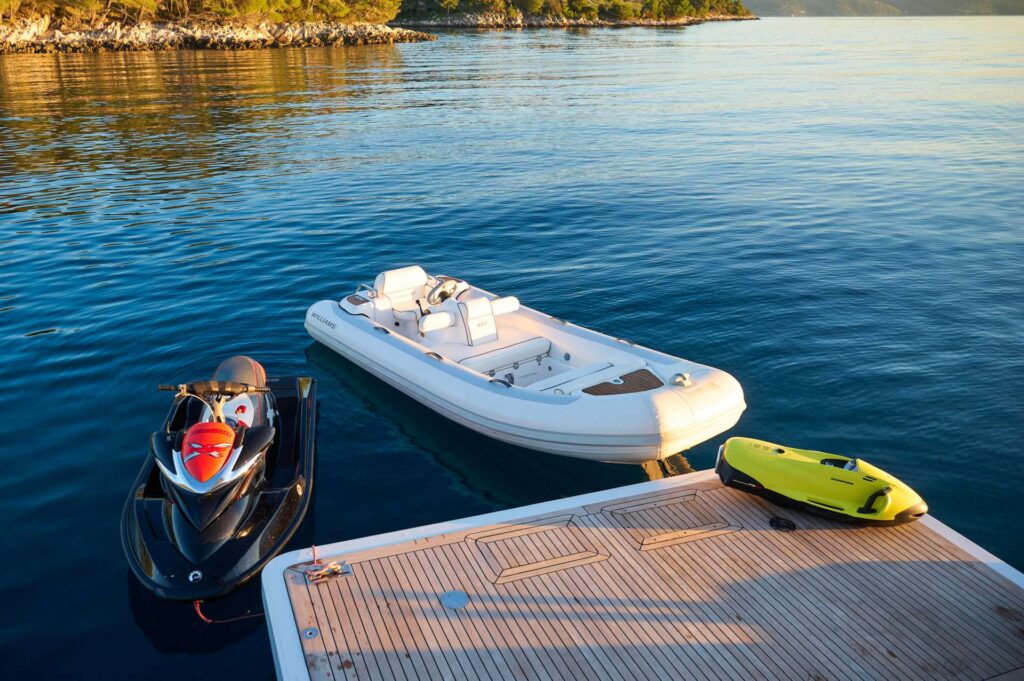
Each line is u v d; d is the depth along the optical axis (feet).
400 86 131.54
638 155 71.77
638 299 36.27
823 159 69.92
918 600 15.93
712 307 35.19
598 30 359.66
